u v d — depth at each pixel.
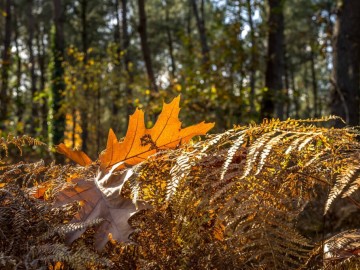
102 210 0.45
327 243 0.46
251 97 6.79
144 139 0.51
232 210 0.46
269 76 7.20
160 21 26.06
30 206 0.45
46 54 24.73
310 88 28.94
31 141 0.54
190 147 0.48
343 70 5.18
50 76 10.69
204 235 0.46
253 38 7.15
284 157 0.44
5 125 9.52
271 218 0.44
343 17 5.26
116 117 11.76
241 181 0.43
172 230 0.46
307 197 0.46
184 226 0.45
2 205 0.46
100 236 0.44
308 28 22.52
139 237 0.46
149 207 0.44
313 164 0.44
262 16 9.27
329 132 0.41
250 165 0.40
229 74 6.89
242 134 0.46
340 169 0.42
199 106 6.55
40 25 26.11
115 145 0.51
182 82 6.75
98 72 10.10
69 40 23.08
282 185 0.45
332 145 0.42
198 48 7.46
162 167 0.48
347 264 0.44
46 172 0.54
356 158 0.41
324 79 26.88
